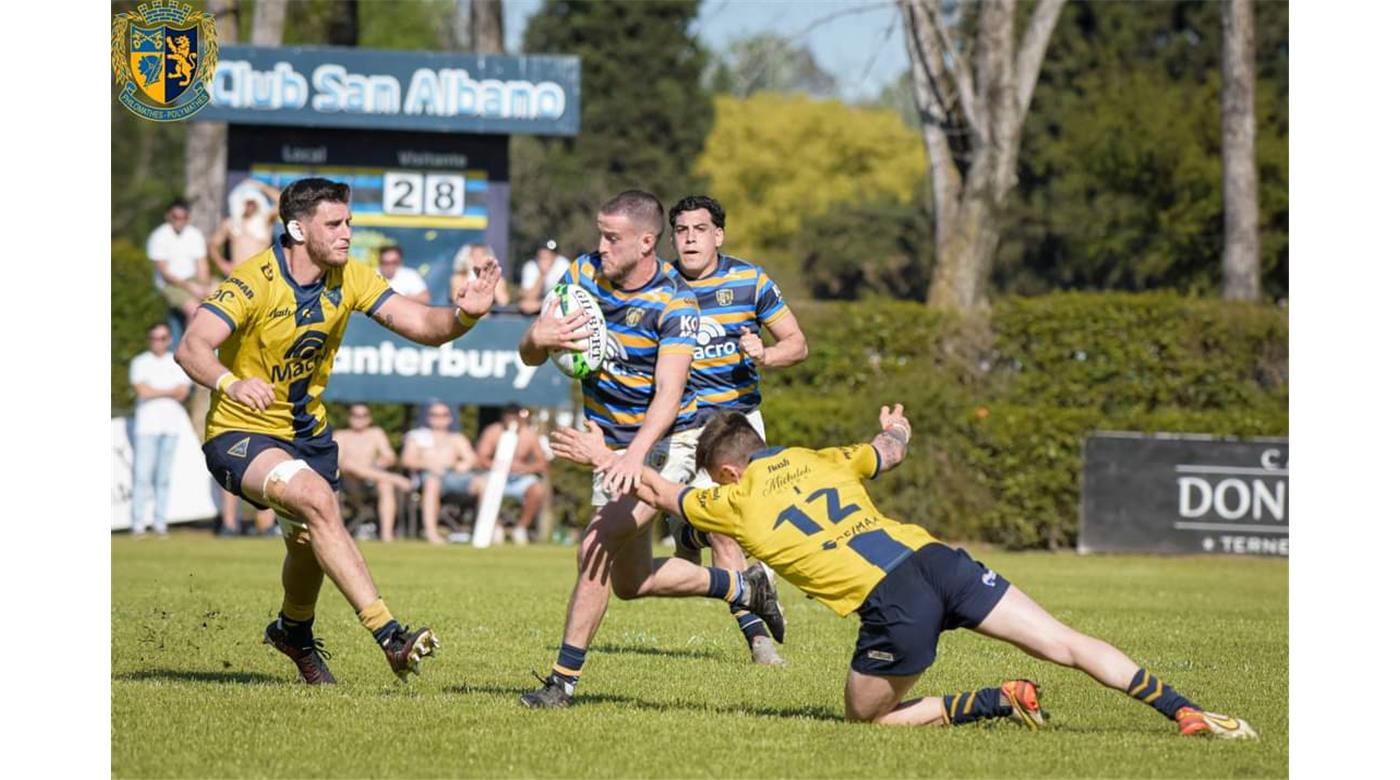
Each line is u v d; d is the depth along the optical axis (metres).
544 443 72.31
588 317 23.34
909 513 72.75
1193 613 41.94
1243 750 20.31
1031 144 156.50
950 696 22.08
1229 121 97.75
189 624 34.47
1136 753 19.98
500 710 22.61
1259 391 74.56
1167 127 141.00
